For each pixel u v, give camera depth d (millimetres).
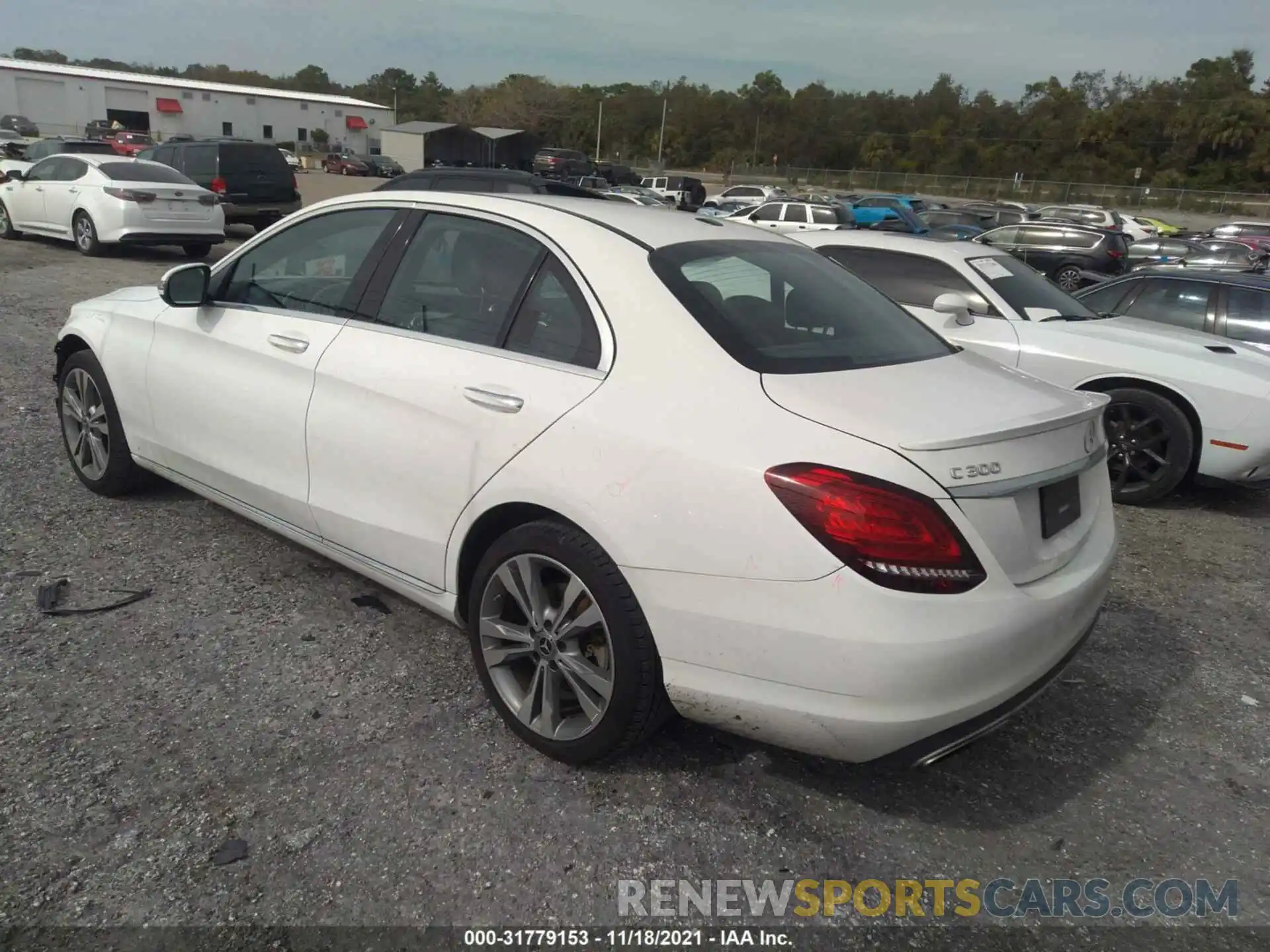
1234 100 78688
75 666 3314
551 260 3062
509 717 3025
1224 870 2701
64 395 4887
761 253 3416
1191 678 3826
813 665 2396
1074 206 33312
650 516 2562
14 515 4547
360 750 2965
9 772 2748
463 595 3174
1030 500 2596
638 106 101938
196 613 3746
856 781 2980
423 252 3400
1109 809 2943
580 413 2744
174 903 2336
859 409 2537
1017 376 3182
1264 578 5016
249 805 2691
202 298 4000
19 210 15039
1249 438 5848
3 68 65312
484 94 109125
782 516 2391
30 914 2271
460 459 3002
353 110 82312
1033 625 2506
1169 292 7738
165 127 72500
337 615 3818
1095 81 96188
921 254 6926
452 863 2529
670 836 2684
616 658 2682
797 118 95312
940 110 95750
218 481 4031
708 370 2676
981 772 3094
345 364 3377
